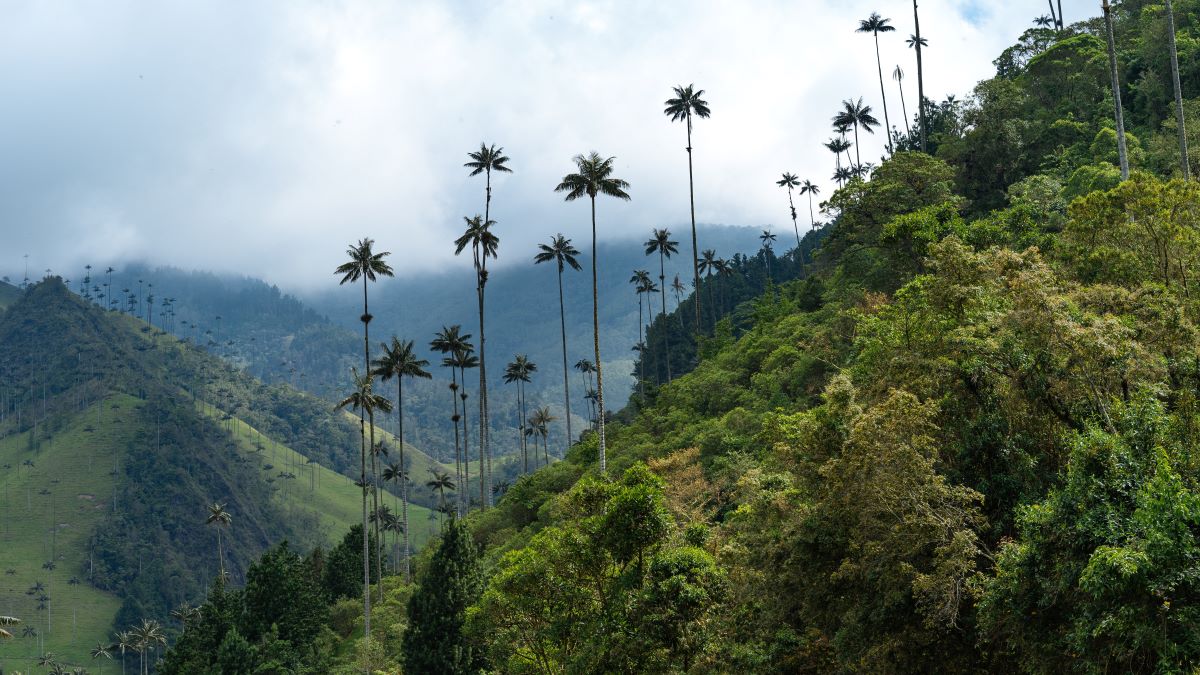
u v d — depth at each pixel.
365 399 93.38
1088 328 26.14
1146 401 22.83
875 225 75.44
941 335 30.05
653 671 31.42
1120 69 90.75
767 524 34.22
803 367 66.50
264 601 86.31
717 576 32.91
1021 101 89.69
